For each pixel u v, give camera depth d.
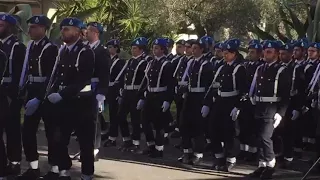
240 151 9.20
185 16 19.25
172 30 19.44
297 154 9.50
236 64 8.15
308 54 9.41
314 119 8.94
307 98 9.02
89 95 6.65
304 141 9.83
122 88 9.88
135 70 9.40
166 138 10.56
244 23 19.11
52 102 6.47
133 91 9.44
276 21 18.48
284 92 7.72
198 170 8.33
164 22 19.16
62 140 6.71
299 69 8.82
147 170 8.25
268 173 7.85
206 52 8.83
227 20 19.22
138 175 7.90
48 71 6.89
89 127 6.75
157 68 8.94
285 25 14.73
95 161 8.70
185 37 21.77
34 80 6.96
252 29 17.91
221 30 20.16
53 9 18.53
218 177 7.93
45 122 6.76
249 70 8.92
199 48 8.71
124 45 17.91
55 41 11.91
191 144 8.80
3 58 6.42
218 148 8.29
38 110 6.96
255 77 8.14
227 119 8.15
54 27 12.22
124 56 12.45
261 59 8.96
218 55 9.03
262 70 7.88
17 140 7.23
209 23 19.41
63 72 6.61
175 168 8.45
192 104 8.65
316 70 8.82
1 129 6.70
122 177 7.75
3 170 6.82
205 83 8.55
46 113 6.68
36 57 6.94
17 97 7.08
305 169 8.66
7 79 7.00
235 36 19.31
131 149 9.65
